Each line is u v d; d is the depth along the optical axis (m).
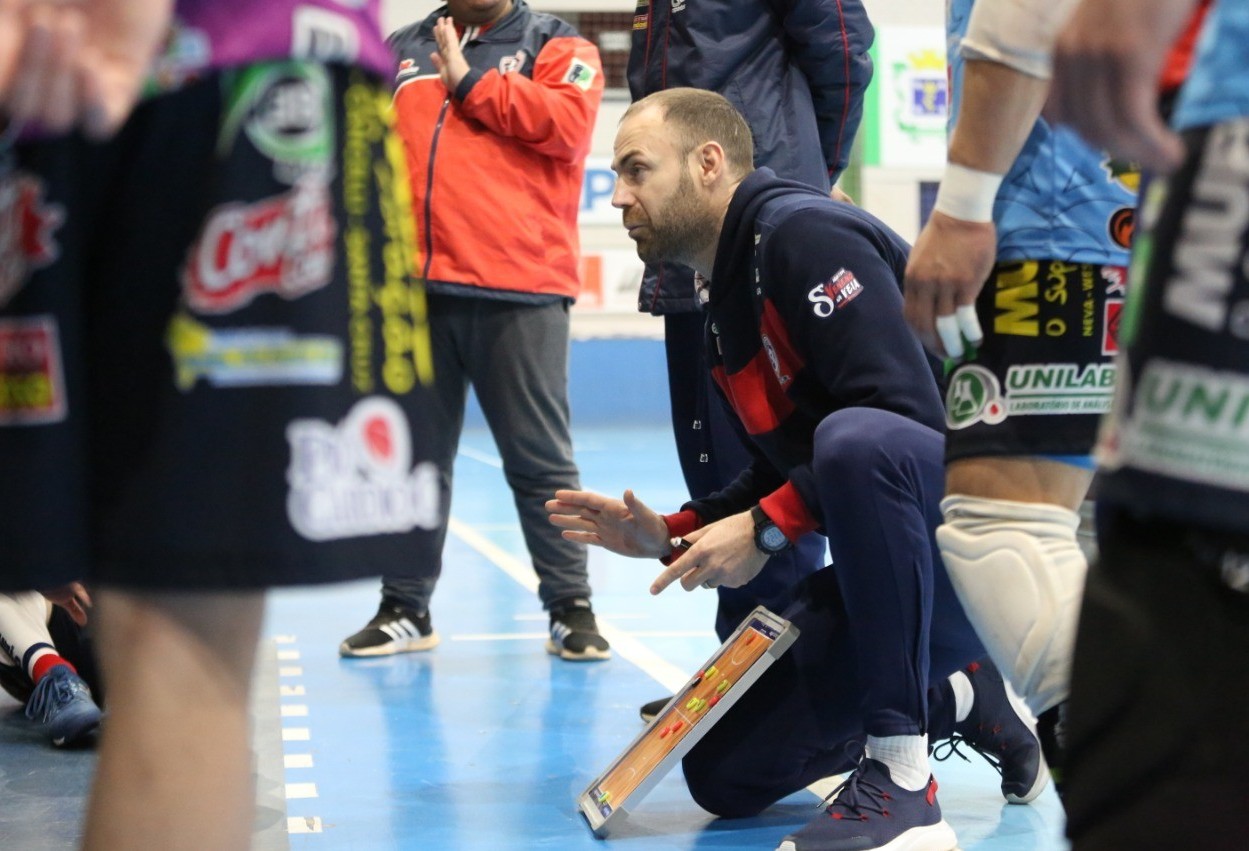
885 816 4.56
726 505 5.61
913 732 4.57
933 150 25.17
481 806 5.39
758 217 5.16
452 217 8.15
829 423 4.61
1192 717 1.90
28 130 2.15
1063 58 1.97
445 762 6.03
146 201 2.20
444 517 8.48
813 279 4.86
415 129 8.30
